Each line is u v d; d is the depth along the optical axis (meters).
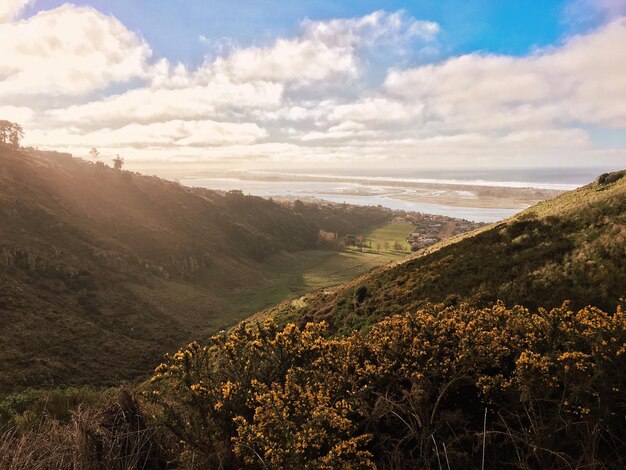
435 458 3.49
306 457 3.28
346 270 123.19
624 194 16.05
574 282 10.52
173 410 3.88
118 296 74.69
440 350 4.77
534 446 3.29
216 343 4.58
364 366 4.68
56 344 49.94
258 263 123.19
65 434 3.48
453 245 19.98
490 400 4.10
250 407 3.77
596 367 3.96
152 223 114.00
